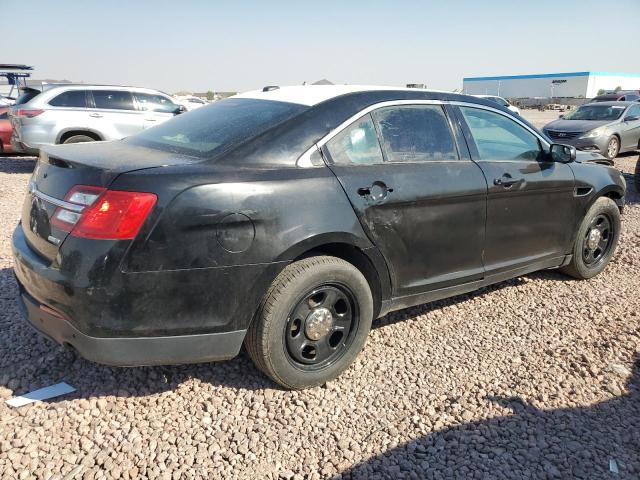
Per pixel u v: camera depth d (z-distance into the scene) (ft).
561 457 8.61
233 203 8.59
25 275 9.11
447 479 8.07
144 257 8.12
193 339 8.73
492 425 9.32
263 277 8.98
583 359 11.60
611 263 18.15
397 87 11.94
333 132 10.16
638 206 27.78
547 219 14.06
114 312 8.13
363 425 9.27
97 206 8.16
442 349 11.96
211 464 8.18
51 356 10.81
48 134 33.68
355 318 10.41
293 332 9.78
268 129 9.70
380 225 10.35
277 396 9.91
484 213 12.28
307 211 9.30
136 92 36.73
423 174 11.09
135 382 10.08
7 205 24.68
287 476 8.02
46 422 8.85
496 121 13.30
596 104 49.73
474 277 12.50
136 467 8.02
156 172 8.39
